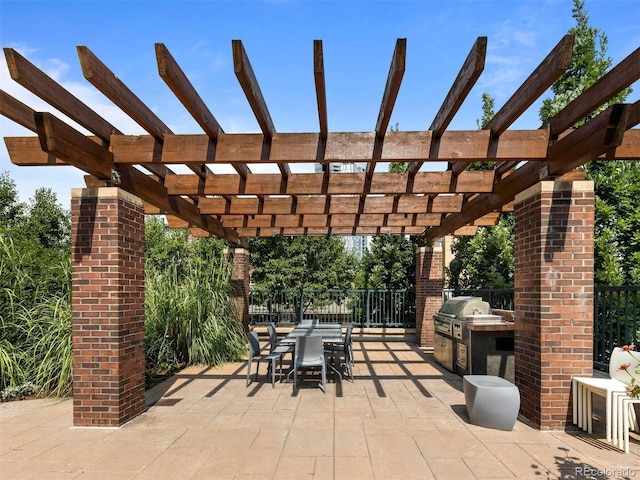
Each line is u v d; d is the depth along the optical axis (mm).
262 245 15938
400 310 12344
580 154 3834
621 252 8234
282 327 12508
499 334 6547
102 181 4672
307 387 6367
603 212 8078
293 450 3938
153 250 13523
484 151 4426
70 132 3898
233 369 7711
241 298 10812
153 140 4586
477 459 3727
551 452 3869
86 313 4633
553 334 4445
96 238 4668
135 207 5094
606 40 9016
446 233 8812
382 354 9312
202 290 8391
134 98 3941
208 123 4188
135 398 4965
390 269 13078
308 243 16047
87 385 4605
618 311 6008
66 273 6723
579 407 4367
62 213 15898
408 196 7426
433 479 3359
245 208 7586
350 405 5395
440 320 8016
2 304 6332
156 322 7602
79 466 3633
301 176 6012
